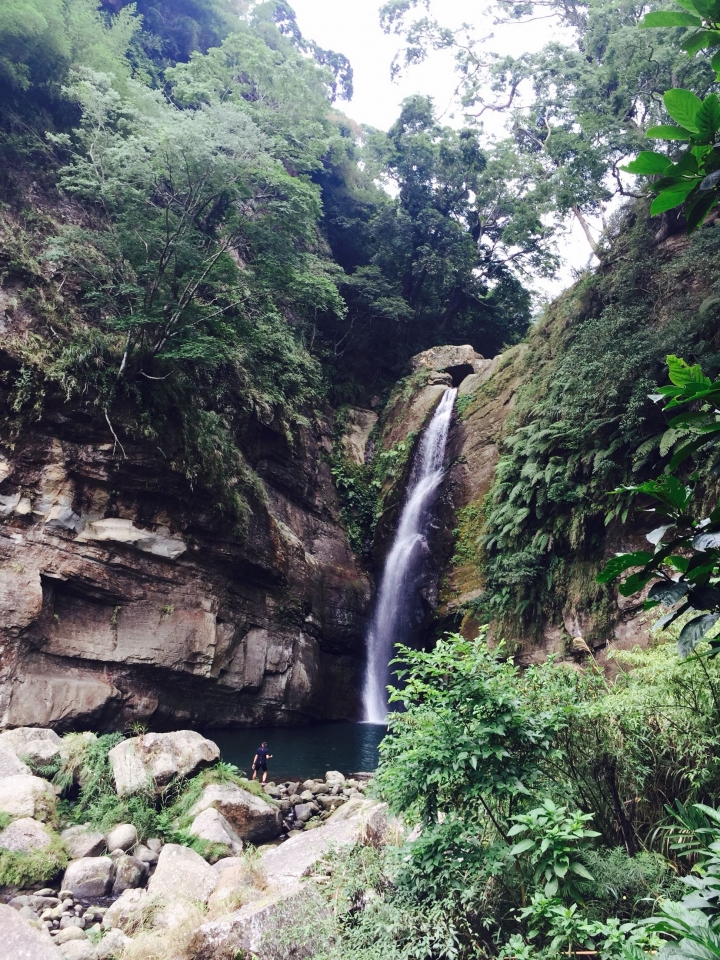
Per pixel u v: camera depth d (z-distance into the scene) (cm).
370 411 2716
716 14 185
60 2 1861
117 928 525
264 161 1472
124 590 1378
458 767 386
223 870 573
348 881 414
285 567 1841
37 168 1717
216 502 1585
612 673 1370
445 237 2917
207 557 1571
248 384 1975
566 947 322
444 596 2005
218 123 1470
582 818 325
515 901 378
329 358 2698
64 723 1198
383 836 476
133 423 1449
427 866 381
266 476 2011
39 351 1367
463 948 350
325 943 379
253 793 860
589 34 2281
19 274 1450
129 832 712
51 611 1260
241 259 2103
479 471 2125
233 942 405
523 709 412
